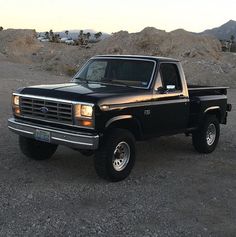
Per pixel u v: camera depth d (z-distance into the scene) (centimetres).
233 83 3338
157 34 4759
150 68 857
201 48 4541
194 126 987
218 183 808
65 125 746
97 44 4866
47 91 774
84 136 719
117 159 770
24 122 800
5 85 2228
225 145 1133
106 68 897
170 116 887
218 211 669
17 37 5691
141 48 4669
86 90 776
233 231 600
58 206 646
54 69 3850
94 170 835
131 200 691
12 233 551
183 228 600
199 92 1015
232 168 915
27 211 620
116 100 756
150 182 790
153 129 849
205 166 921
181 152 1035
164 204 684
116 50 4653
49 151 881
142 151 1027
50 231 563
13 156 895
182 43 4622
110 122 745
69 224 587
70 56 4325
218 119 1074
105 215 625
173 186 776
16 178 759
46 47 5881
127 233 573
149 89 835
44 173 798
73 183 753
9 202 648
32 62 5053
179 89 917
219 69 3741
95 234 564
